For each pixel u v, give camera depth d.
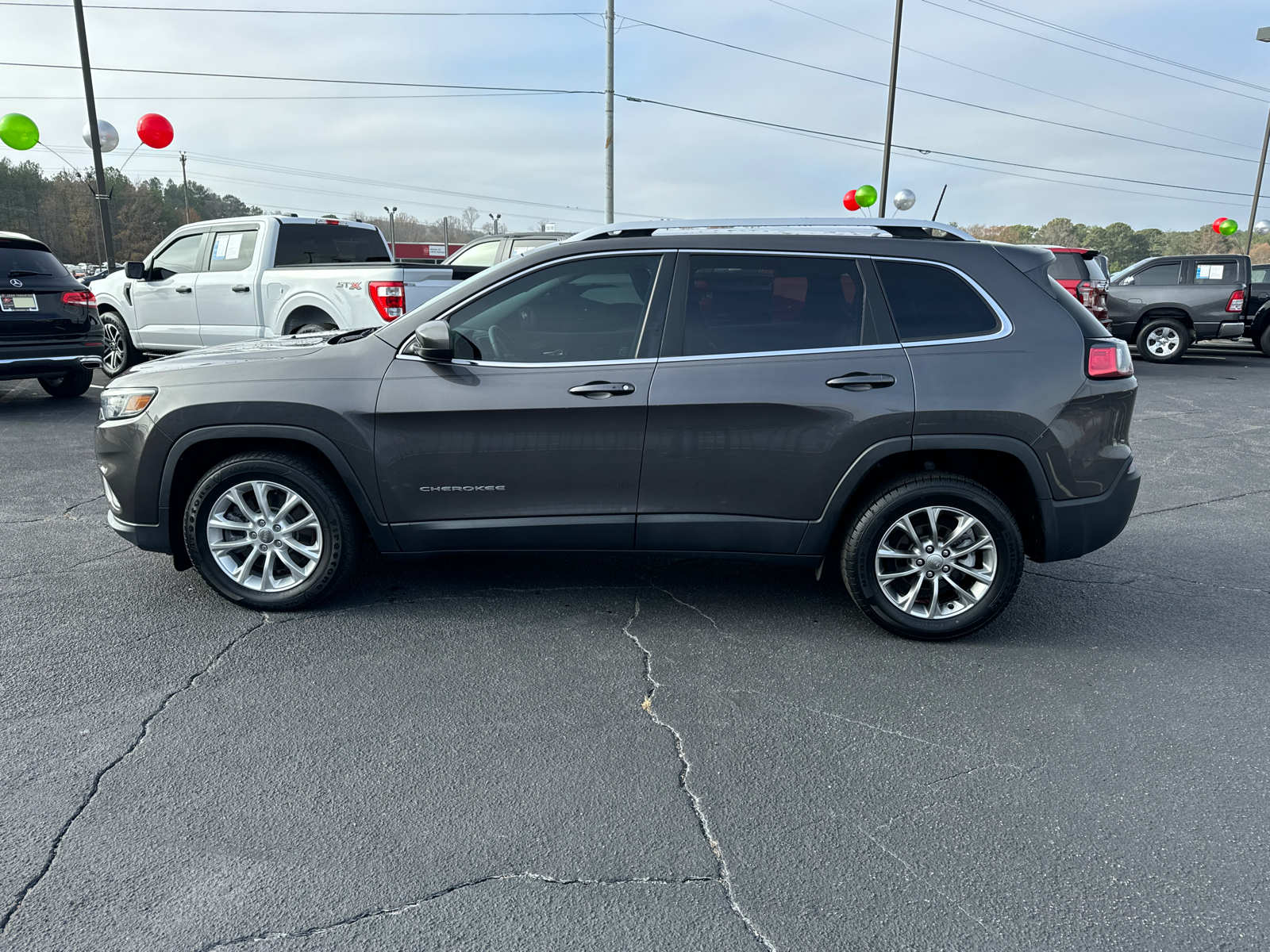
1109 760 2.83
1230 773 2.76
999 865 2.30
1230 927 2.08
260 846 2.33
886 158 23.95
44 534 4.98
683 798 2.59
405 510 3.73
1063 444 3.54
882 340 3.56
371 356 3.71
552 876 2.24
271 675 3.32
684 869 2.28
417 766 2.73
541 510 3.70
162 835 2.37
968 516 3.60
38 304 8.35
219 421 3.66
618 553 3.77
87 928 2.02
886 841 2.40
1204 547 5.16
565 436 3.59
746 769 2.75
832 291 3.59
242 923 2.05
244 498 3.87
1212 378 12.99
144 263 10.12
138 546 3.87
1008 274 3.62
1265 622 4.01
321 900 2.14
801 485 3.59
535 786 2.64
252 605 3.89
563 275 3.63
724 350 3.57
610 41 23.62
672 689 3.28
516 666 3.44
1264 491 6.48
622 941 2.02
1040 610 4.14
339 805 2.52
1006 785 2.68
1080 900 2.17
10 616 3.81
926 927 2.08
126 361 10.50
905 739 2.95
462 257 12.02
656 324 3.60
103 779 2.62
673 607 4.06
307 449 3.82
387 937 2.02
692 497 3.64
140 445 3.71
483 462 3.64
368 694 3.18
